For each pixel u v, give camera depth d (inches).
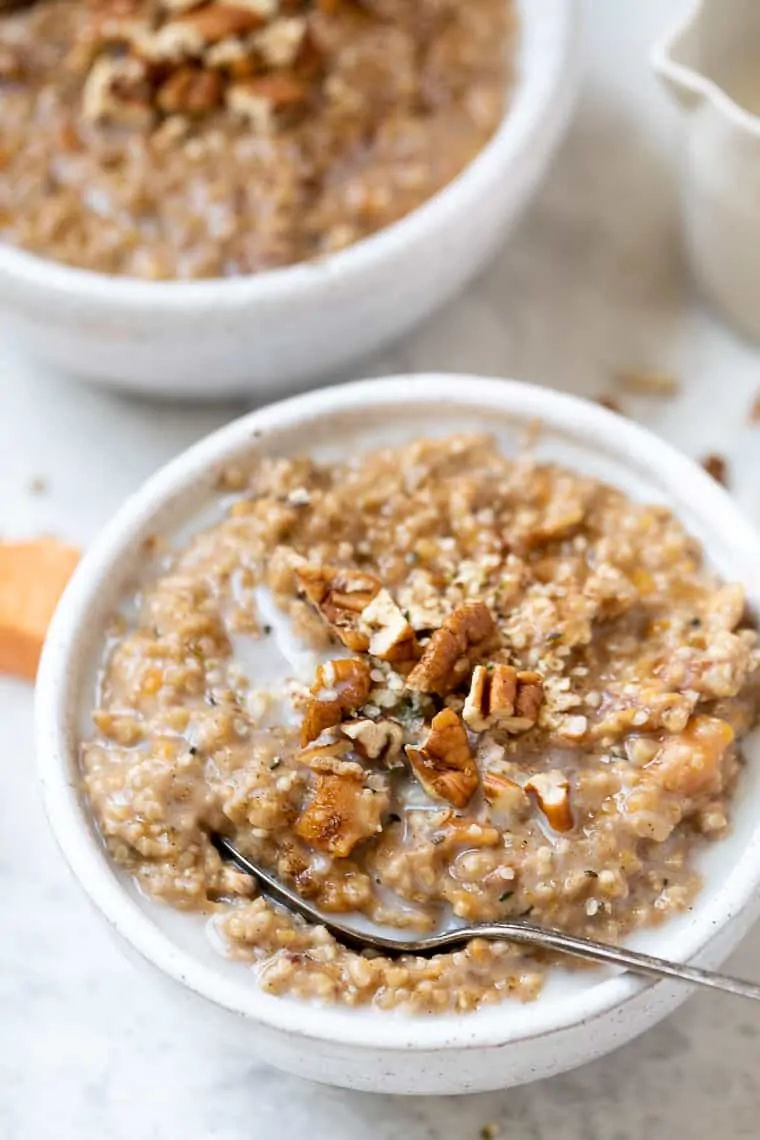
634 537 21.2
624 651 20.6
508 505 21.4
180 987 19.1
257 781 19.7
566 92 23.7
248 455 21.6
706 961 19.3
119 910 19.3
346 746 19.9
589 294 25.3
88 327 22.8
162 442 24.5
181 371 23.4
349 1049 18.8
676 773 19.6
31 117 24.3
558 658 20.2
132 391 24.3
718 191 23.2
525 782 19.6
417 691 20.0
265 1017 18.8
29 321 23.0
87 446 24.5
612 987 18.9
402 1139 20.8
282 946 19.3
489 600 20.6
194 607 20.7
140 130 24.0
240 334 22.7
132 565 21.2
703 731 19.8
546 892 19.3
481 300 25.3
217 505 21.6
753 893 19.3
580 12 24.5
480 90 24.1
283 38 24.0
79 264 23.3
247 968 19.3
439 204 22.8
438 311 25.1
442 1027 18.7
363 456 21.8
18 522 24.1
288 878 19.7
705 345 24.9
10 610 22.7
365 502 21.4
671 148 26.0
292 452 21.8
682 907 19.5
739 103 24.0
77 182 23.8
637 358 24.9
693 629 20.6
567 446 21.9
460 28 24.4
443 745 19.7
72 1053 21.3
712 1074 21.0
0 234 23.6
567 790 19.5
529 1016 18.8
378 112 24.0
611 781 19.6
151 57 24.0
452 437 21.7
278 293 22.5
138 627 21.0
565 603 20.5
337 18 24.3
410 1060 18.8
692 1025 21.2
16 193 23.8
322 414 21.7
